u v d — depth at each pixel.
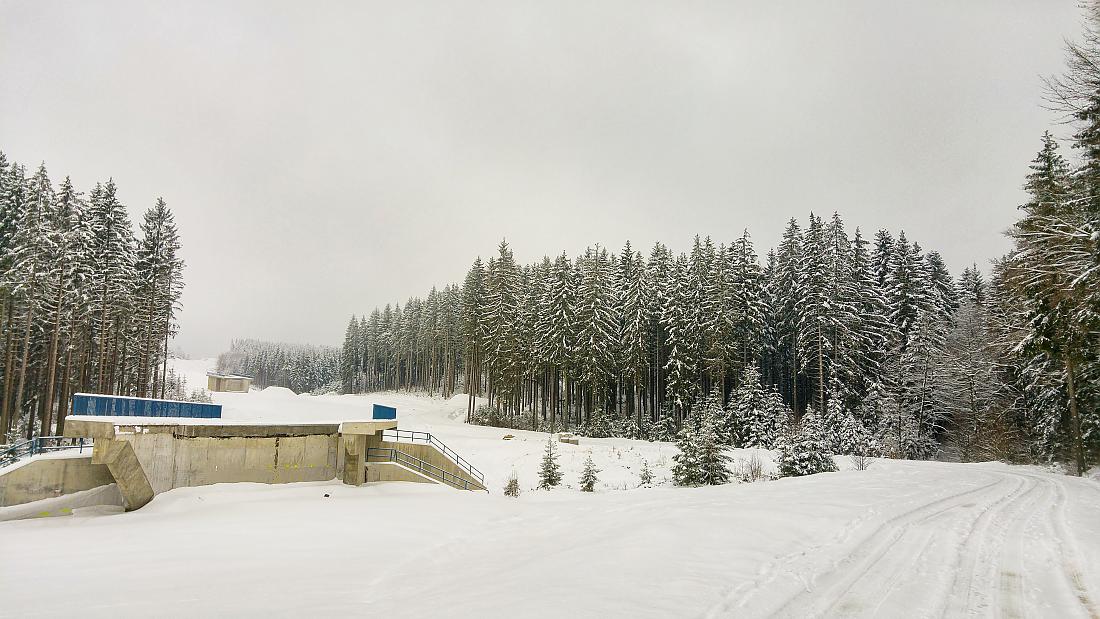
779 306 59.16
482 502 20.25
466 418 67.44
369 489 26.69
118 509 21.03
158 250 49.81
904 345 54.19
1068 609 6.63
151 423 21.88
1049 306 24.97
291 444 26.61
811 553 9.21
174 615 7.82
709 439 26.89
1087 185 19.17
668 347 59.28
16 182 43.69
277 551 12.34
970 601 6.92
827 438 42.75
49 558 11.91
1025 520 12.42
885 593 7.20
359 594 8.85
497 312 62.72
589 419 57.53
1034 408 35.16
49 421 35.59
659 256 68.12
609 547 10.11
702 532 10.76
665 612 6.41
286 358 166.38
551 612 6.59
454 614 6.97
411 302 103.94
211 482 23.97
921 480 20.61
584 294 57.00
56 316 36.53
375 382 120.62
